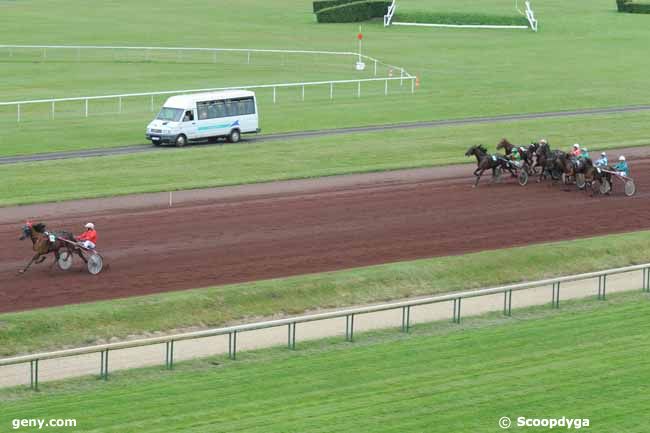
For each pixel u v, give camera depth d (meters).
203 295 27.64
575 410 21.17
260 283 28.86
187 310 26.95
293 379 22.48
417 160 47.84
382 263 32.12
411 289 29.88
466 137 53.03
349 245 34.03
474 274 31.14
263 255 32.69
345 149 49.62
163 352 24.44
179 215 37.47
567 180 43.69
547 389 22.17
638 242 34.78
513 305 28.69
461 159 48.31
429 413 20.81
